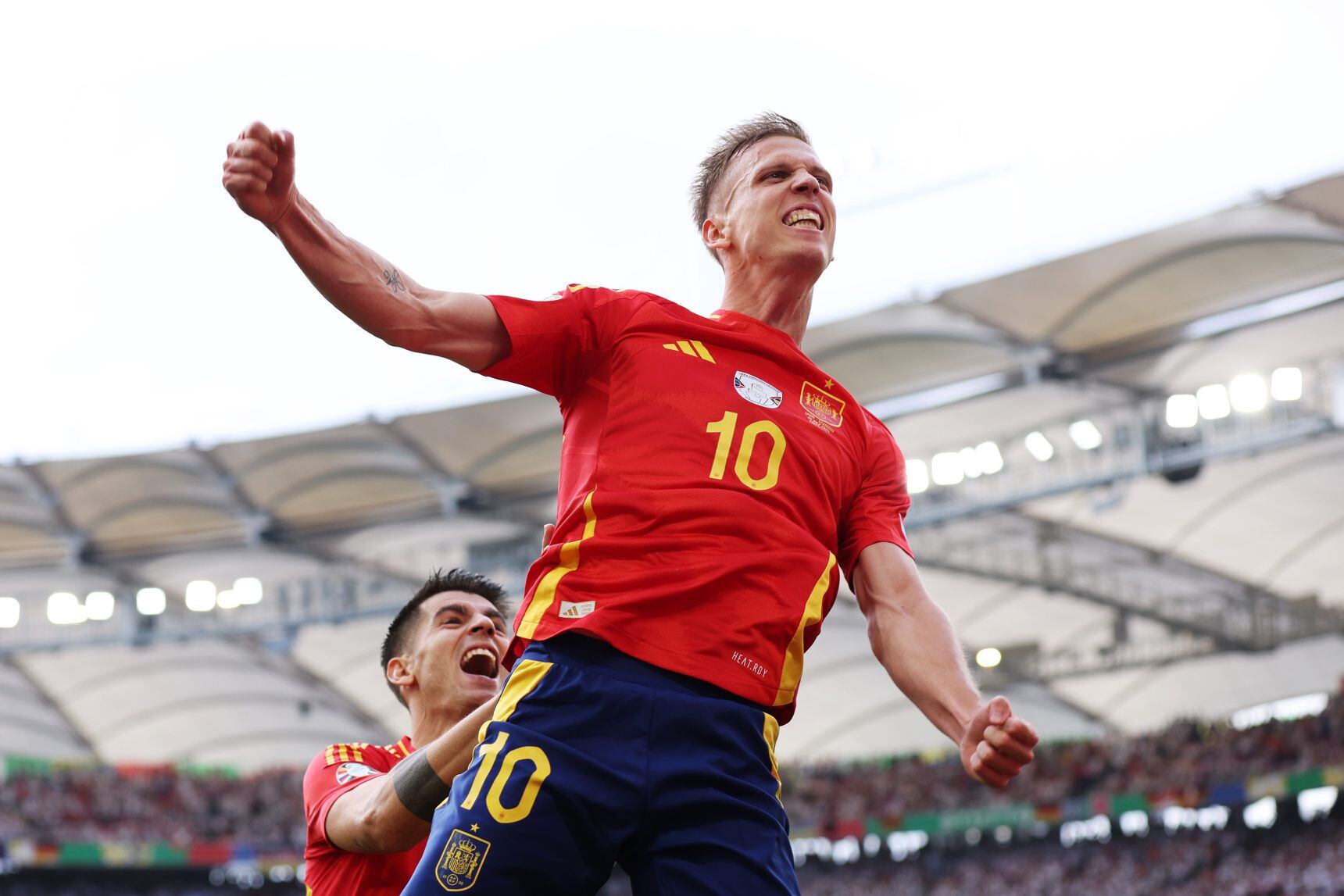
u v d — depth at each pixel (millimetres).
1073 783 36219
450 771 2676
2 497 30516
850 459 2311
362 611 33500
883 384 28156
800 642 2074
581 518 2078
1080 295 24922
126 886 41250
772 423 2150
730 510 2027
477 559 33625
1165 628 36062
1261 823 35375
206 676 39562
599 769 1908
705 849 1920
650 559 2006
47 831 36156
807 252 2352
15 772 38000
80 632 34625
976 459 29406
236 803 40031
